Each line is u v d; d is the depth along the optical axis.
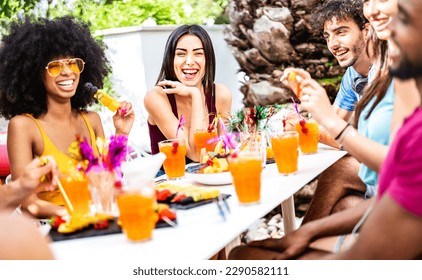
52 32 2.95
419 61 1.41
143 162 2.19
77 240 1.81
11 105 2.95
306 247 1.88
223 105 3.83
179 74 3.64
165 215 1.88
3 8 5.60
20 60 2.87
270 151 2.93
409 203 1.34
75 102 3.21
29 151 2.78
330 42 3.44
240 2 5.02
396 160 1.40
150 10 6.42
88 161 2.00
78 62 2.92
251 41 5.02
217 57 5.99
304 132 2.98
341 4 3.31
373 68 2.79
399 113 1.97
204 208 2.04
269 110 2.88
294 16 4.76
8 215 1.29
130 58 5.42
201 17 6.99
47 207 2.37
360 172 2.36
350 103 3.56
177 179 2.61
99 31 5.57
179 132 3.46
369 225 1.42
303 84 2.24
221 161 2.48
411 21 1.39
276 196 2.13
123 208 1.70
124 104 3.12
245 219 1.86
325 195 2.86
